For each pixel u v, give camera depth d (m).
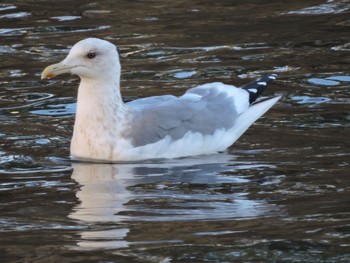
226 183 12.20
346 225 10.53
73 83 17.31
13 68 18.12
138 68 17.94
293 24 20.81
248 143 14.06
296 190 11.82
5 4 23.08
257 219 10.80
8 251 9.95
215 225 10.62
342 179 12.19
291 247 9.95
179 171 12.82
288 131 14.52
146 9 22.56
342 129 14.48
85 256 9.77
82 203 11.51
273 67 17.77
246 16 21.66
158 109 13.80
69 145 14.17
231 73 17.45
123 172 12.85
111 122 13.59
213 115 13.94
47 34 20.42
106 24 21.17
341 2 22.53
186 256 9.75
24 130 14.78
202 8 22.56
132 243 10.11
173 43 19.56
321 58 18.27
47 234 10.44
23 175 12.76
